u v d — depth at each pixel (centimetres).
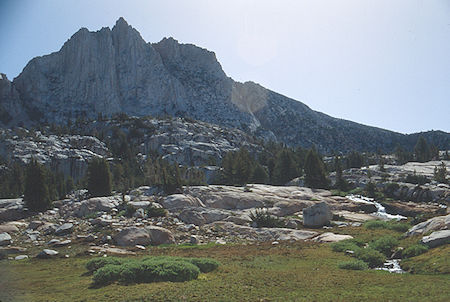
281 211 4878
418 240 2552
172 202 4703
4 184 8088
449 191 6519
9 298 1580
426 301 1352
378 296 1471
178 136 17200
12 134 15938
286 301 1459
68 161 12888
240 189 5994
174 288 1672
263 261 2375
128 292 1623
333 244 2928
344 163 15662
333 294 1540
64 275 2047
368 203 5819
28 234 3528
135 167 11250
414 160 16188
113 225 3728
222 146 17688
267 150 19962
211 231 3762
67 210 4712
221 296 1540
